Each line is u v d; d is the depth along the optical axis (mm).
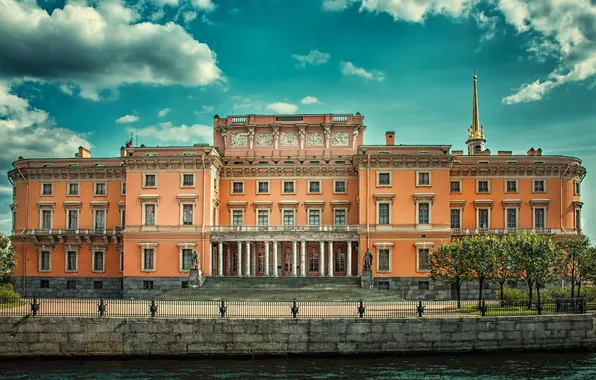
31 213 89500
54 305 59500
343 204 87438
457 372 45312
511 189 87688
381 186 82625
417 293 80750
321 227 83250
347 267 83000
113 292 87375
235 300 64750
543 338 50875
